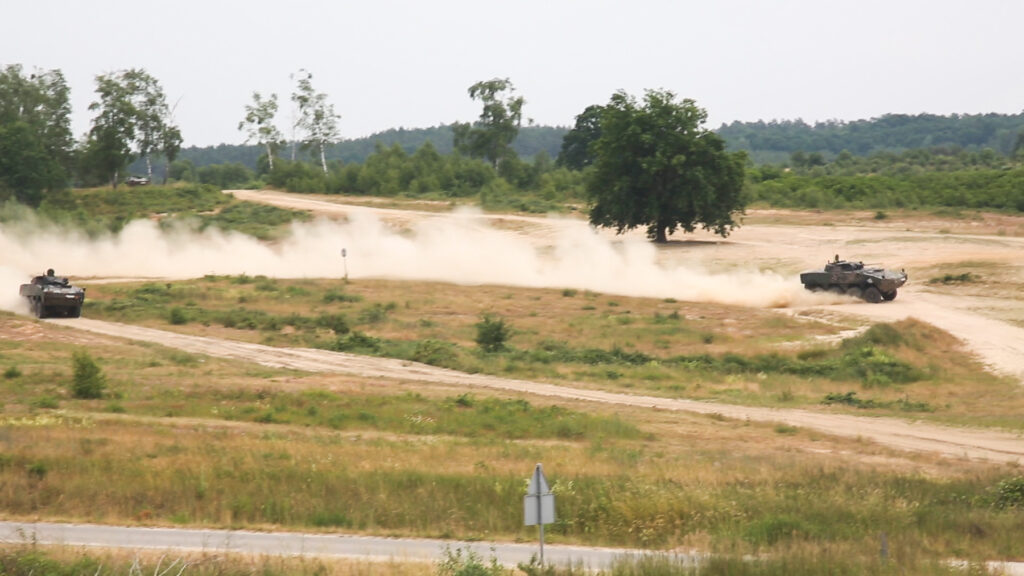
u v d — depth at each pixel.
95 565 44.00
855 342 118.94
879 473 69.56
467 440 79.31
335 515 55.97
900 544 49.78
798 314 141.00
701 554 48.72
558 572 43.75
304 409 89.06
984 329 125.44
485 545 51.62
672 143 198.38
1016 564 49.19
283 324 138.75
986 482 66.69
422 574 43.97
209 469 63.59
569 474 65.88
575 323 141.12
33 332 125.25
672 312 147.25
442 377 108.69
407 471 64.81
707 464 71.69
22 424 77.44
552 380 108.94
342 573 44.03
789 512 57.03
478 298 162.75
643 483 62.38
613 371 112.81
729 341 127.56
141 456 67.69
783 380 108.50
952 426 89.44
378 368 112.75
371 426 84.69
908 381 107.56
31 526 53.44
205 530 53.53
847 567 44.75
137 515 56.06
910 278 161.12
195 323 139.88
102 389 93.62
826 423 90.31
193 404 89.62
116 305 151.12
